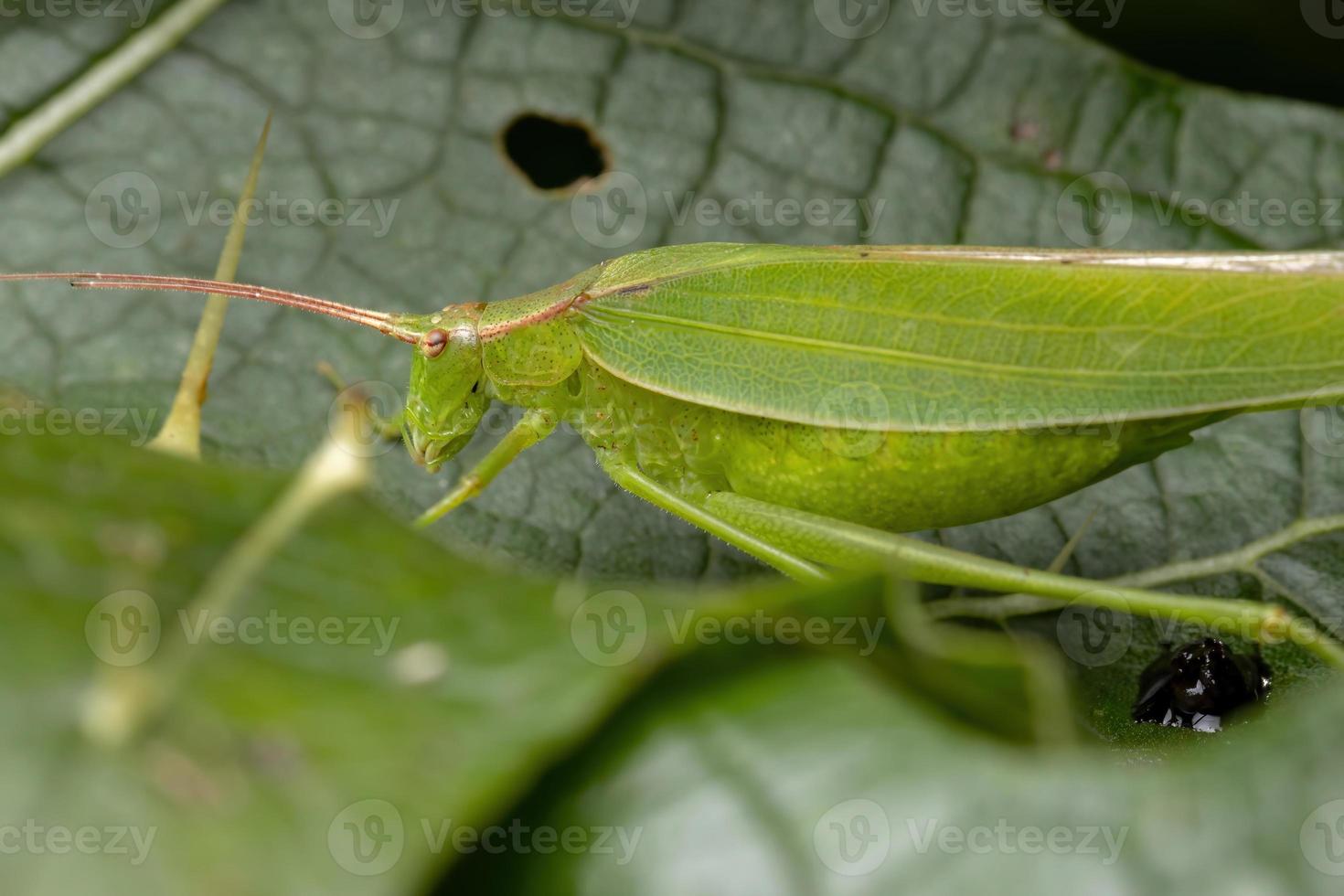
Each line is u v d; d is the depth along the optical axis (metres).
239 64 0.17
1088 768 0.13
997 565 0.16
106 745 0.11
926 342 0.16
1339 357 0.16
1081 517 0.17
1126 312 0.16
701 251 0.16
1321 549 0.17
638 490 0.17
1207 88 0.17
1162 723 0.16
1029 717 0.14
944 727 0.13
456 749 0.12
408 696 0.12
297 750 0.11
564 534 0.17
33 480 0.13
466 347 0.16
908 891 0.12
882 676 0.14
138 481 0.13
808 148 0.17
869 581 0.13
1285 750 0.12
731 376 0.16
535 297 0.17
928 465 0.16
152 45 0.17
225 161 0.17
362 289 0.17
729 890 0.13
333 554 0.13
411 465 0.17
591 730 0.13
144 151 0.17
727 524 0.16
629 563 0.17
